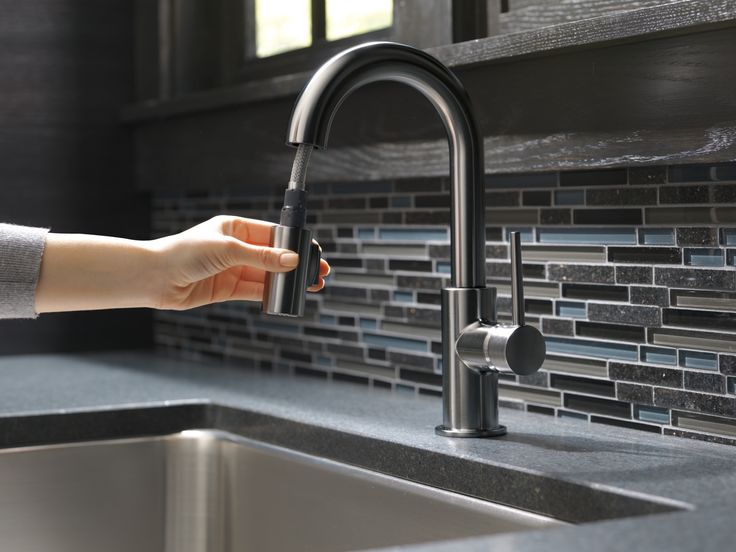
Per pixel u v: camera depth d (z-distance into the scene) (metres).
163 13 1.82
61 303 1.08
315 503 1.13
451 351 1.05
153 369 1.64
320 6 1.57
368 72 0.96
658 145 1.00
